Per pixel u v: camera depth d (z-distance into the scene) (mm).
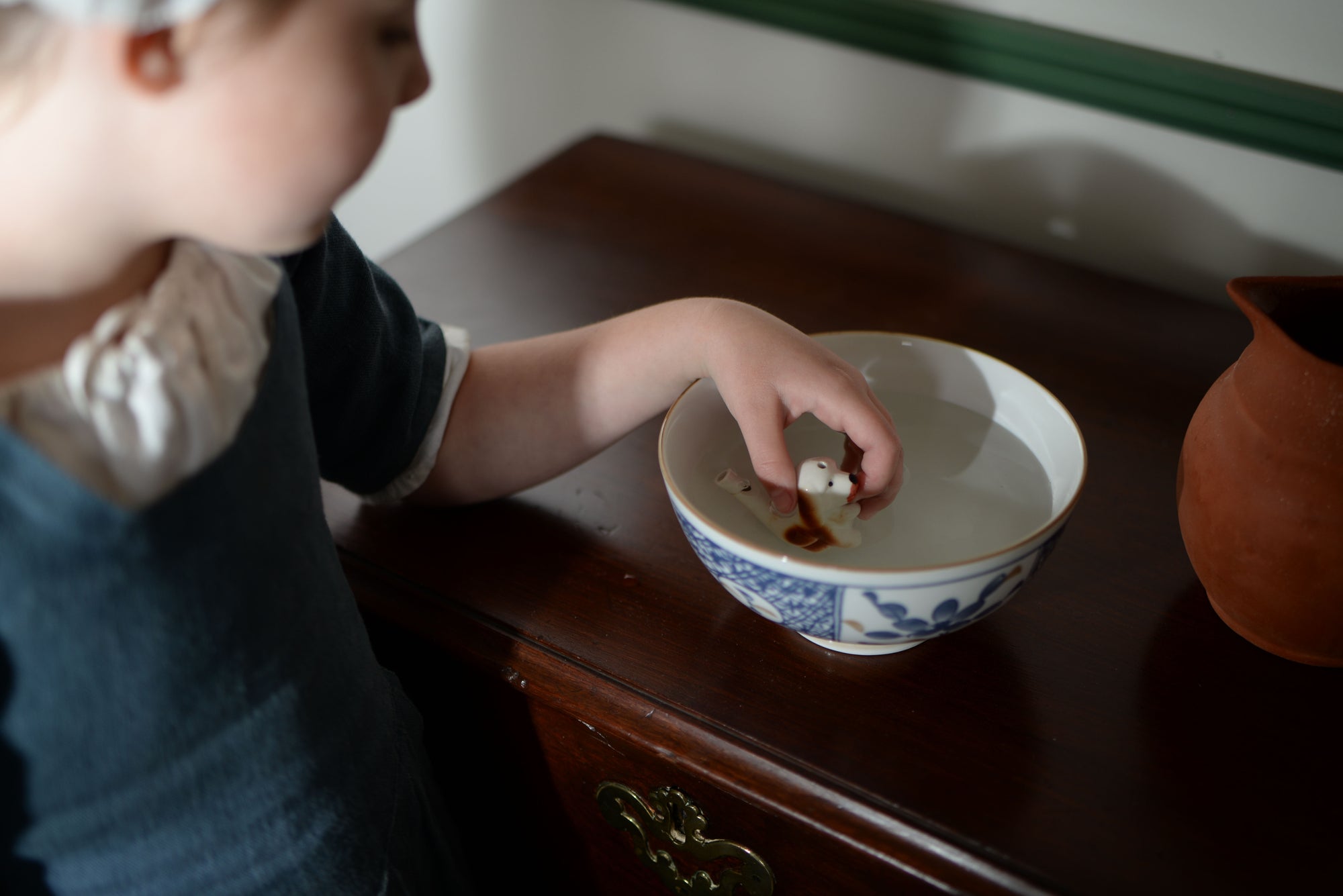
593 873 650
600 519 622
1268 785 462
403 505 641
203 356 417
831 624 467
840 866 491
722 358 535
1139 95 776
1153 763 472
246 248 400
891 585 433
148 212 376
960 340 745
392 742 541
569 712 526
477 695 587
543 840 657
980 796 461
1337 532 444
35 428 373
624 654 536
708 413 562
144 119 344
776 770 478
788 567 440
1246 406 470
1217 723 489
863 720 497
